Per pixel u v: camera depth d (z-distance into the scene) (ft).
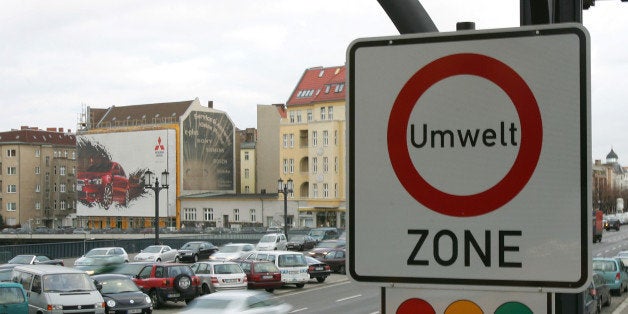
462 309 9.34
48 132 467.52
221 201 361.10
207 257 184.75
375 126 9.70
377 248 9.62
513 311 9.24
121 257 145.07
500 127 9.30
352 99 9.78
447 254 9.37
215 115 390.63
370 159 9.70
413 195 9.52
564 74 9.14
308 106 335.47
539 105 9.19
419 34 9.59
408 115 9.59
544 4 10.75
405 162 9.56
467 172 9.37
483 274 9.27
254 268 112.57
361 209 9.69
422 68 9.58
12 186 443.73
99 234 326.85
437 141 9.49
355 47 9.79
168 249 171.63
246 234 266.16
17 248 174.09
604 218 361.30
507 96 9.29
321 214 326.44
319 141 325.62
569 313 11.81
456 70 9.46
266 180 393.29
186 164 377.50
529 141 9.21
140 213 382.22
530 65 9.24
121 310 84.07
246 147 399.44
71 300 79.10
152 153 379.55
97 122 426.51
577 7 13.70
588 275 8.99
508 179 9.24
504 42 9.33
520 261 9.19
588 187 9.05
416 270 9.49
